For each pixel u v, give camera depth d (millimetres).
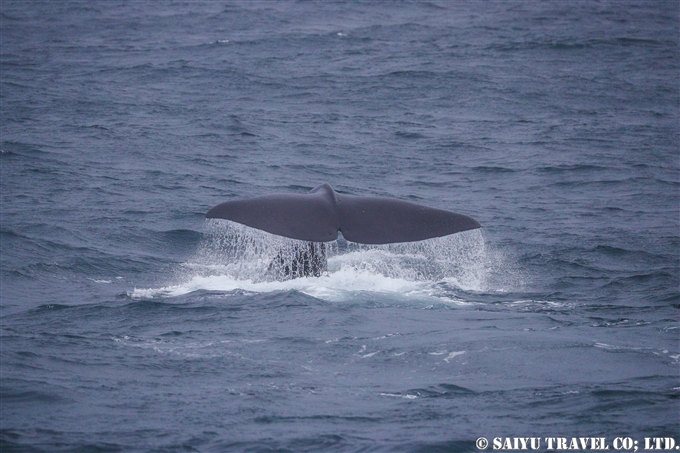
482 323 42000
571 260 58844
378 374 34562
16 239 61094
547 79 151125
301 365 35594
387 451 27281
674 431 28719
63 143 97812
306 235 40125
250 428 29000
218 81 146875
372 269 51781
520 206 77875
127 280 53250
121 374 34312
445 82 147125
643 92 141750
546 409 30734
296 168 92062
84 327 41781
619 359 36406
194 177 85750
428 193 82938
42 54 176125
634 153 101062
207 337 39344
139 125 110438
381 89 141375
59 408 30562
